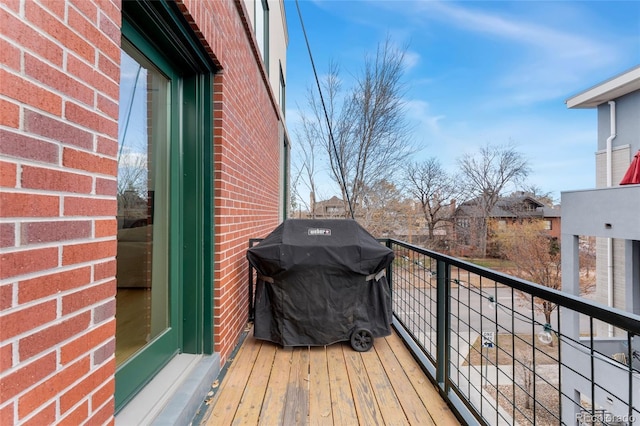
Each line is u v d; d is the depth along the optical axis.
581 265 10.94
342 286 2.74
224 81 2.46
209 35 2.12
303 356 2.66
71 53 1.00
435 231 16.73
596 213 5.16
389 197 13.34
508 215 16.72
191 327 2.29
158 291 2.07
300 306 2.71
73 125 1.01
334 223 2.94
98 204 1.12
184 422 1.70
